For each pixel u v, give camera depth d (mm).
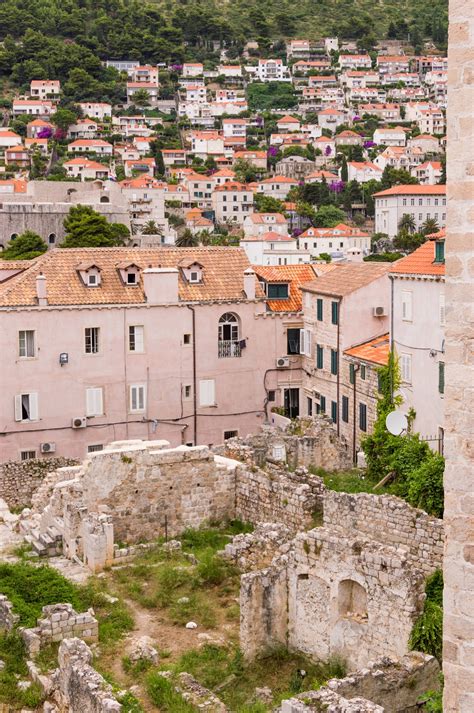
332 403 51344
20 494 44906
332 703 17844
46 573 29578
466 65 10438
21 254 133750
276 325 55250
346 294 49312
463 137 10523
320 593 24922
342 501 29859
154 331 51281
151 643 26172
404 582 22484
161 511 36531
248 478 36781
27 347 48188
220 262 56375
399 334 42219
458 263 10672
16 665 24734
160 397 51719
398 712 20125
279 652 25562
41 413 48531
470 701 10797
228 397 53875
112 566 32594
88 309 49250
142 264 53812
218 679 24109
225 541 35375
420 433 40625
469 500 10750
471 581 10766
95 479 35406
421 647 21922
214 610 28500
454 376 10812
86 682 20719
